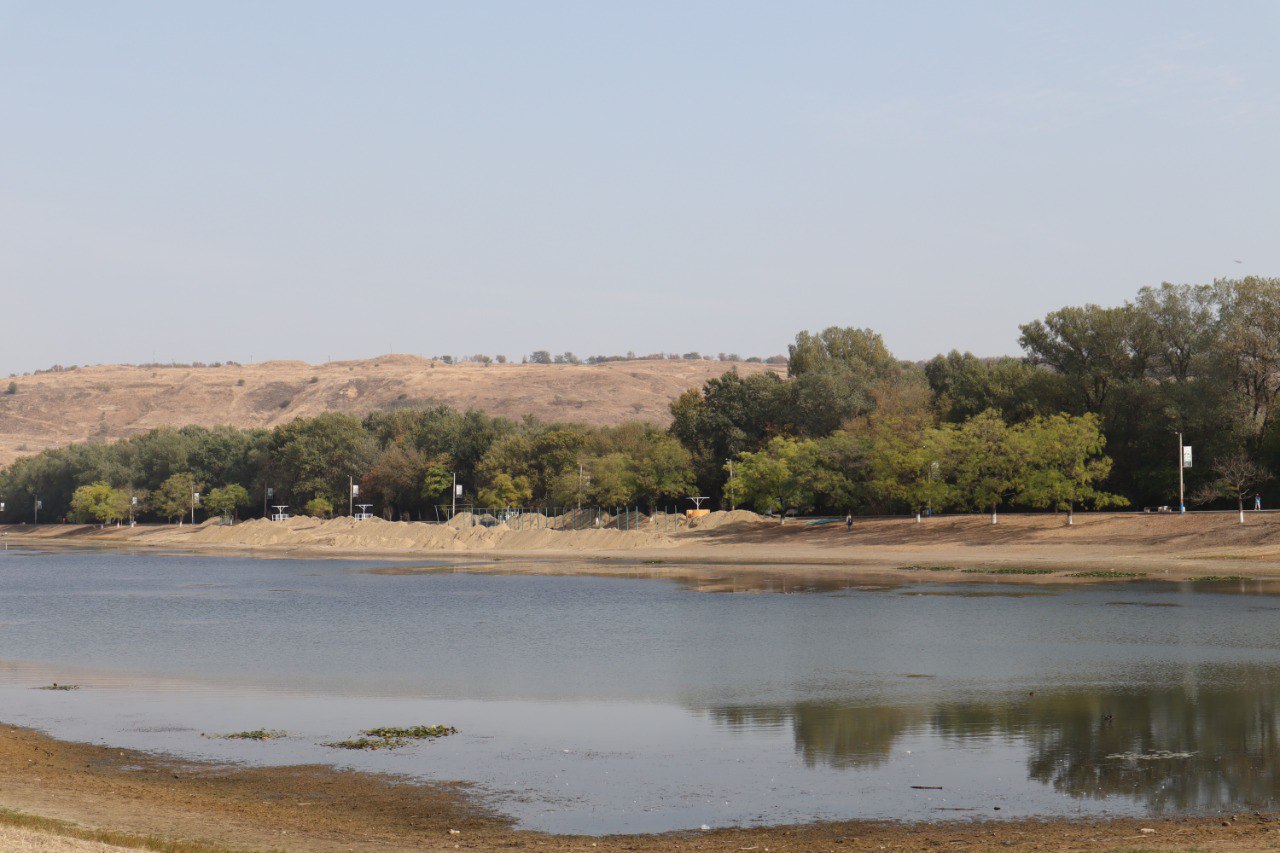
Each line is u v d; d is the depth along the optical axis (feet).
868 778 84.12
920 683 124.47
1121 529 323.16
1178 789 78.64
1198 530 302.66
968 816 73.51
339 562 435.12
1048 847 64.23
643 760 91.56
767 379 554.46
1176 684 119.75
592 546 463.42
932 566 303.27
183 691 127.85
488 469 611.88
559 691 124.88
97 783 83.56
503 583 298.97
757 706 113.60
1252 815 71.56
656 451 528.22
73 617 220.23
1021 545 331.98
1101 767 85.35
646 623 191.93
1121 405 386.93
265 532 617.21
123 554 536.42
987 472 360.69
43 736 103.19
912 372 591.37
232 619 212.23
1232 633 158.71
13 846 55.06
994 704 111.14
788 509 472.44
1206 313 393.91
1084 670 129.90
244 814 75.36
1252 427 347.36
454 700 120.26
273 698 122.83
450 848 67.26
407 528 549.95
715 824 73.31
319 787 84.17
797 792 80.74
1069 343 409.90
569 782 84.89
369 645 168.14
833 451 436.35
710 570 323.57
